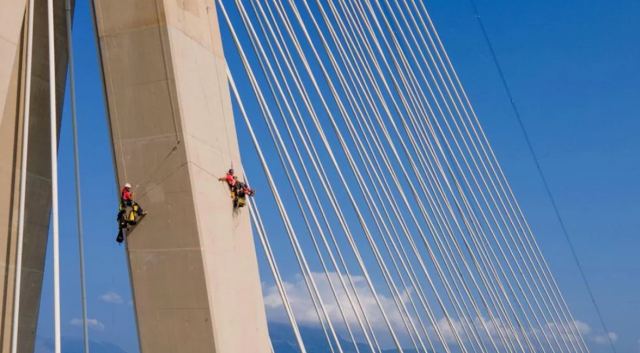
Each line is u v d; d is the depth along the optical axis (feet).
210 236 39.93
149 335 39.52
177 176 39.63
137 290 39.75
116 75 40.68
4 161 44.83
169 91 39.96
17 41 37.68
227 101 44.11
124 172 40.29
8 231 45.34
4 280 45.21
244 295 41.70
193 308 39.11
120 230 40.06
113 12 40.96
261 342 42.42
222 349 38.99
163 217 39.65
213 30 44.47
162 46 40.16
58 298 35.68
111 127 40.65
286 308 44.14
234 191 42.24
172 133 39.83
